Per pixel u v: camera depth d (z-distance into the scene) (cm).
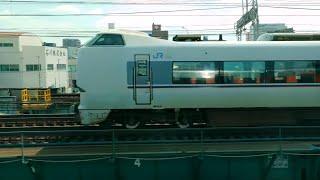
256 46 1778
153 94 1755
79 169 1379
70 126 1898
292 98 1792
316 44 1794
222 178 1397
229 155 1395
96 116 1764
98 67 1748
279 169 1409
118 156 1384
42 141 1686
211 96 1767
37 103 3228
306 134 1720
